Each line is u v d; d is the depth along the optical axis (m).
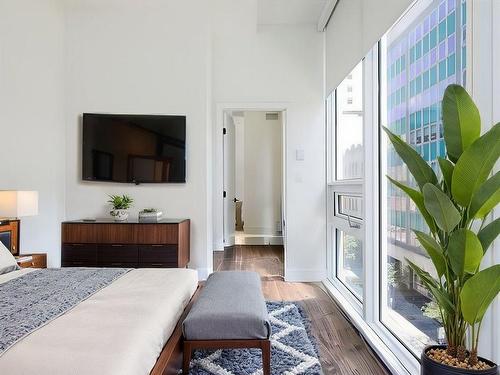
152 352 1.23
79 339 1.12
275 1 3.52
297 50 4.05
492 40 1.24
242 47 4.08
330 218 3.91
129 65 3.94
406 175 2.14
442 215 1.06
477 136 1.11
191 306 1.90
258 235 6.62
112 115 3.87
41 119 3.51
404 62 2.16
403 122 2.18
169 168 3.88
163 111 3.94
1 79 3.01
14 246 2.80
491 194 1.01
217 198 5.57
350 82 3.38
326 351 2.18
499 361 1.21
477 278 1.01
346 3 3.07
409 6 1.86
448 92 1.12
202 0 3.58
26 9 3.28
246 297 1.86
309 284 3.84
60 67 3.82
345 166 3.58
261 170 6.74
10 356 1.00
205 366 1.89
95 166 3.86
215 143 4.21
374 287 2.50
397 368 1.86
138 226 3.49
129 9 3.90
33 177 3.40
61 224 3.57
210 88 4.08
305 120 4.02
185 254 3.74
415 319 2.06
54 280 1.83
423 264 1.94
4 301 1.46
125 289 1.71
